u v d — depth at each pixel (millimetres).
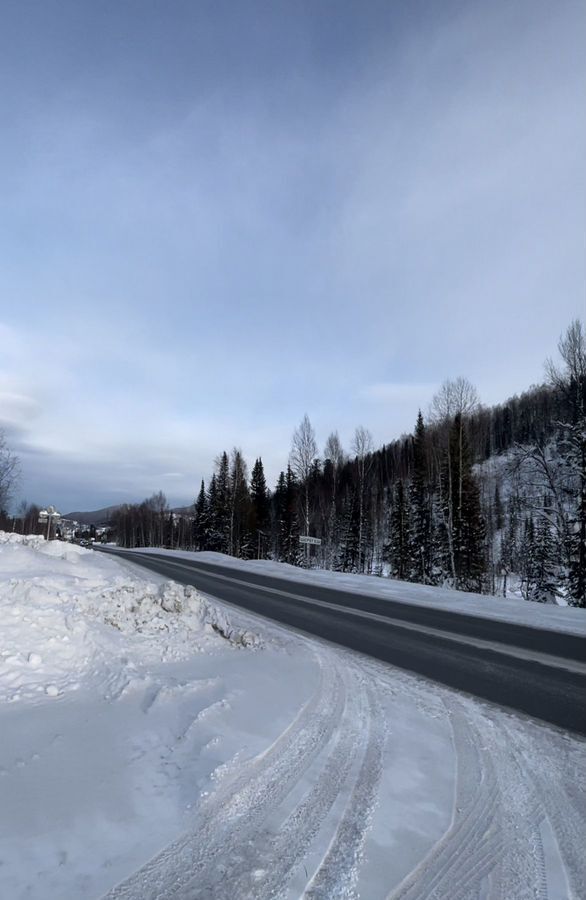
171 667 6160
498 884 2623
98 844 2775
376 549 51750
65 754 3805
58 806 3119
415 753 4277
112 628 6820
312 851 2826
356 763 4012
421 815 3281
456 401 30750
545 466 25766
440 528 36188
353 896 2471
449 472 29188
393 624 11125
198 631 7719
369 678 6664
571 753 4387
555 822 3260
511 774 3945
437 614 12859
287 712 5086
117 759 3789
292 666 6934
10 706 4562
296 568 26016
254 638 7855
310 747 4281
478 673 7098
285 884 2535
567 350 24688
